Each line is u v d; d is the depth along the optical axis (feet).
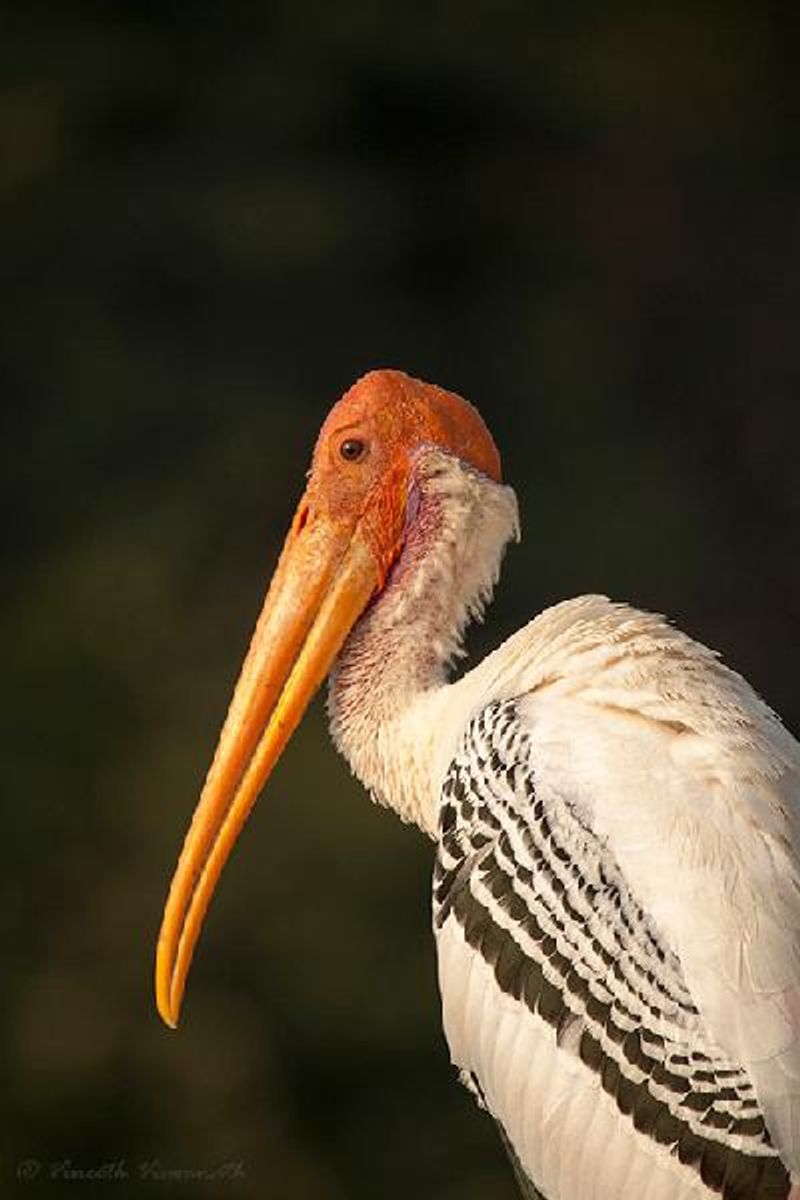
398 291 73.26
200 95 74.33
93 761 54.54
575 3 76.38
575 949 22.61
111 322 71.46
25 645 57.26
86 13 75.00
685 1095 21.90
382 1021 49.62
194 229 72.64
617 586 67.51
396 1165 48.78
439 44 74.84
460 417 26.53
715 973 21.62
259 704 26.22
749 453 72.33
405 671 26.16
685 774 22.45
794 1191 21.30
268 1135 48.83
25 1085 49.39
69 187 73.00
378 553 26.32
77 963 51.39
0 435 68.49
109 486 67.46
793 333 74.49
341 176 74.13
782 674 67.87
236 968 50.24
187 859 26.04
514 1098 23.07
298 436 68.80
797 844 22.12
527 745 23.34
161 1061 49.65
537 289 74.38
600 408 72.84
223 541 64.80
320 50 74.64
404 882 50.80
